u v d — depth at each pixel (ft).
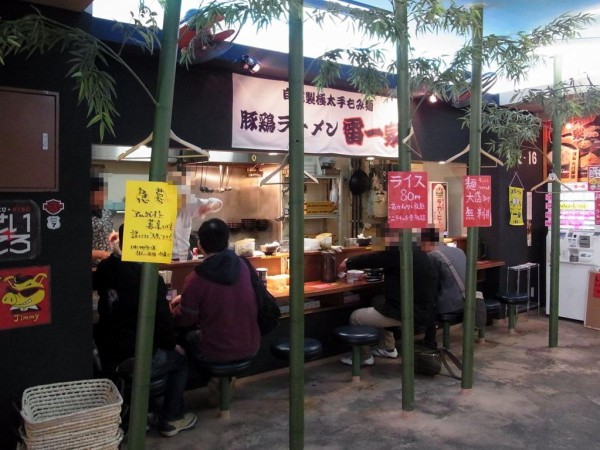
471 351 12.09
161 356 9.56
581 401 11.76
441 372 13.74
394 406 11.50
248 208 20.17
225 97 12.37
